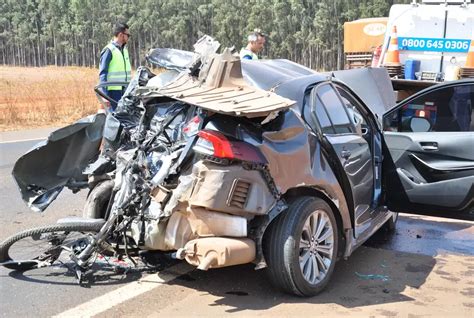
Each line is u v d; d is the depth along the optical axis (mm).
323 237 4320
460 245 5680
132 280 4434
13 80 35188
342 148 4633
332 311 3947
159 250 4383
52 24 121875
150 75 5348
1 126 15242
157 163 4227
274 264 4020
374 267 4949
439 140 5105
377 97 7223
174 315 3826
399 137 5309
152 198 4059
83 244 4359
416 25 10656
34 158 4879
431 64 10656
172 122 4434
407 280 4641
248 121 4020
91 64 119500
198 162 3893
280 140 4055
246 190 3869
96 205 4820
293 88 4594
